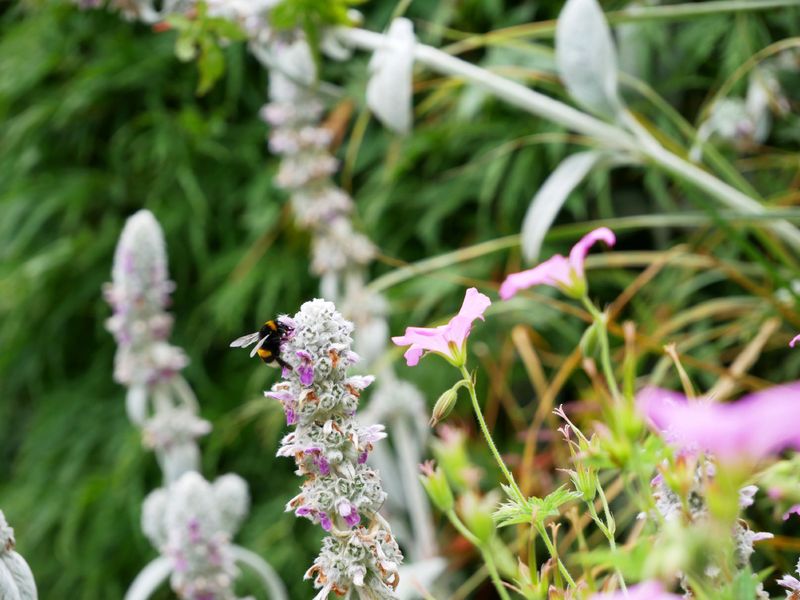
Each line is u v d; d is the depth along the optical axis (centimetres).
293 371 65
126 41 214
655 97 133
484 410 173
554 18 183
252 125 211
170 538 101
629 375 57
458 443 57
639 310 157
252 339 75
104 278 214
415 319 177
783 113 145
